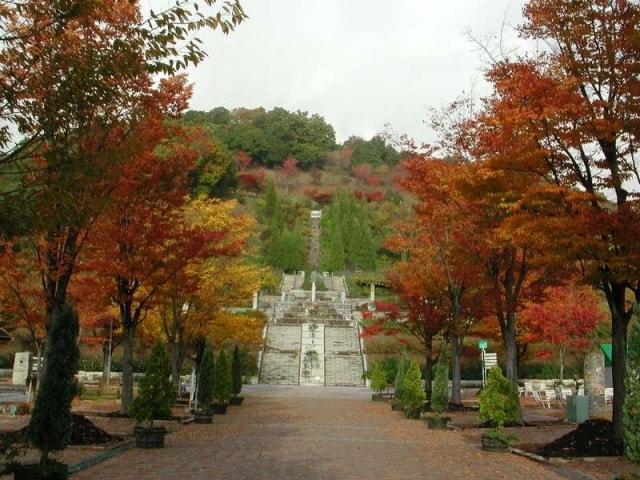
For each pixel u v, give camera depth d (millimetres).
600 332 35000
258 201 88375
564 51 13039
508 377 17938
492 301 22797
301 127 118875
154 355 13258
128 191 13602
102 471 9781
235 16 7773
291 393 33031
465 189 13969
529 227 12266
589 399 22531
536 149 12648
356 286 68875
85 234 13102
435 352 41156
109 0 8992
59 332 9555
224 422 18156
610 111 12438
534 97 12367
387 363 32688
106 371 31000
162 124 14125
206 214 21625
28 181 7273
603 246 11805
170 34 7629
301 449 12625
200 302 22531
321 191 101438
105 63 7484
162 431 12664
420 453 12562
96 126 8539
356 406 25172
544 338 28859
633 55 12188
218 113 120750
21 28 7539
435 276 22938
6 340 29172
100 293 16438
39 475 8648
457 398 23703
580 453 12297
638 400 8422
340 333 49312
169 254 16234
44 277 13828
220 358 21766
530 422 18969
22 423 15875
